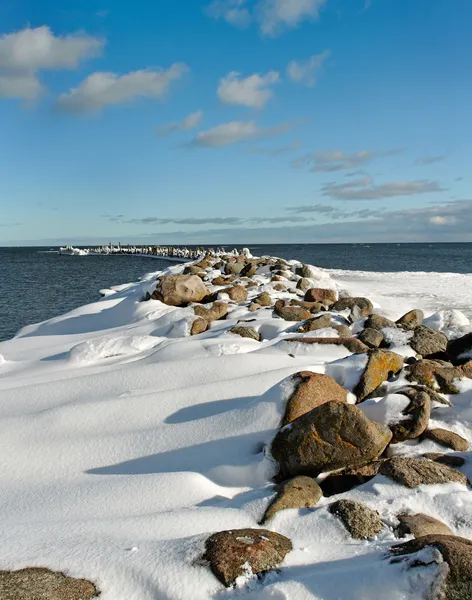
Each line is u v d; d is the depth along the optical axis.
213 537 3.02
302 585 2.65
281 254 82.50
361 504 3.49
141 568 2.82
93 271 46.72
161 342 8.72
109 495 3.90
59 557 2.93
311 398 4.68
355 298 11.02
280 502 3.54
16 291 28.03
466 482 3.92
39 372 8.24
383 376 5.61
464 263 50.06
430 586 2.49
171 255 64.25
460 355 6.99
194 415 5.12
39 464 4.56
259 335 8.70
